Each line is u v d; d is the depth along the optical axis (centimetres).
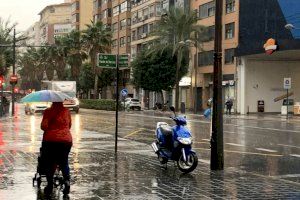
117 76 1527
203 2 6519
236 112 5625
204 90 6538
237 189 947
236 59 5675
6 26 5188
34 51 11994
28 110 4806
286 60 5709
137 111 6444
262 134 2552
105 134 2373
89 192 868
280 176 1170
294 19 5181
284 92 5709
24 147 1661
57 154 860
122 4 9406
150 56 6469
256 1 5475
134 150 1638
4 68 4928
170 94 7550
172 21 5778
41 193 847
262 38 5403
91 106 7444
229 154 1633
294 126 3284
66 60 8950
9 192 851
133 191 889
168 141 1241
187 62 6325
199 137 2320
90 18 12644
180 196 855
